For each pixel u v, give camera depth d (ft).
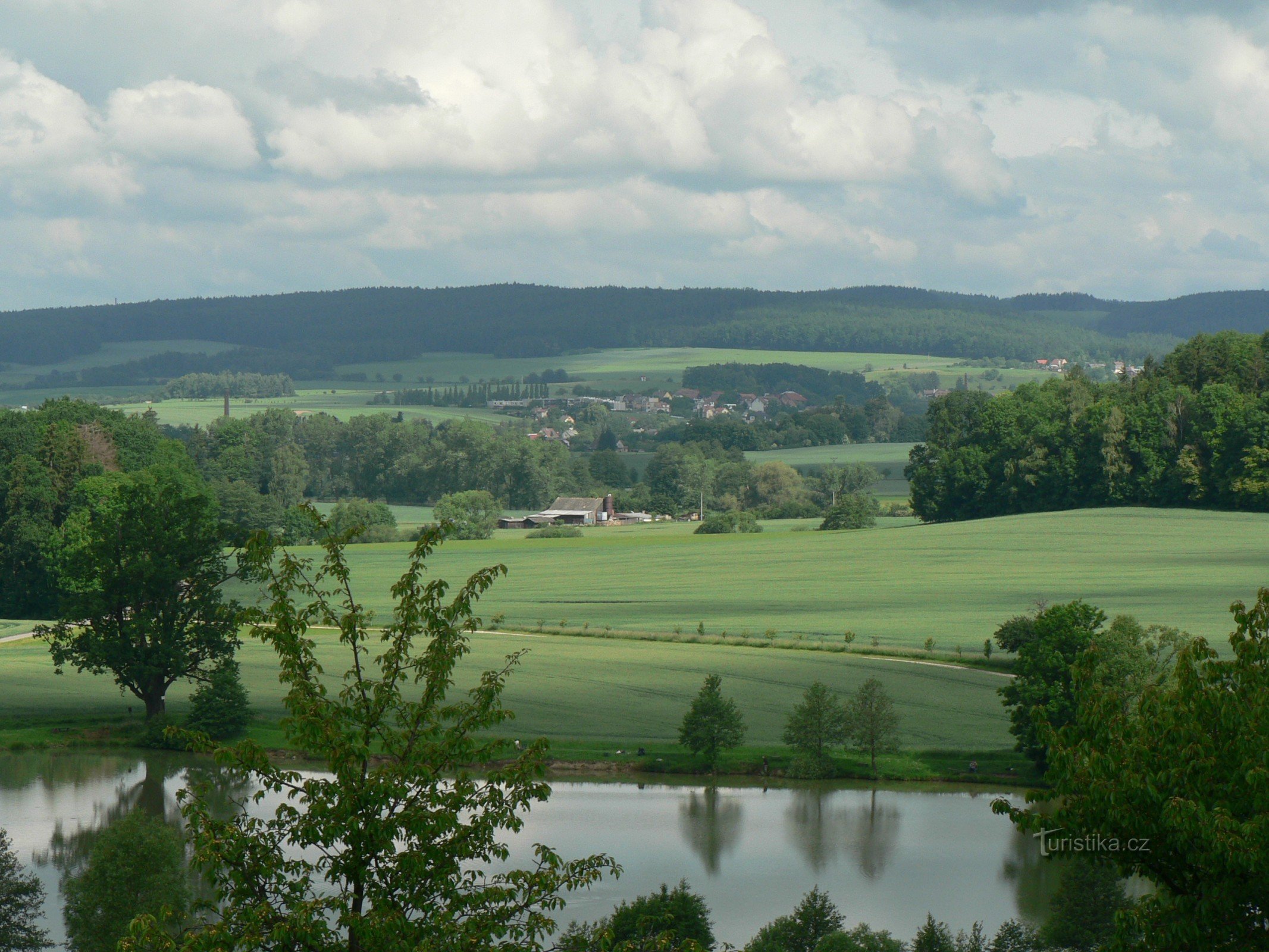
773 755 437.99
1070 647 406.82
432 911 105.91
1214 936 111.14
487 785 114.62
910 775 420.36
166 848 246.47
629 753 438.40
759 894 300.61
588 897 295.89
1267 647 126.21
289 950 102.06
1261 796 109.19
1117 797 113.19
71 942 243.40
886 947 227.40
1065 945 242.17
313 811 104.37
